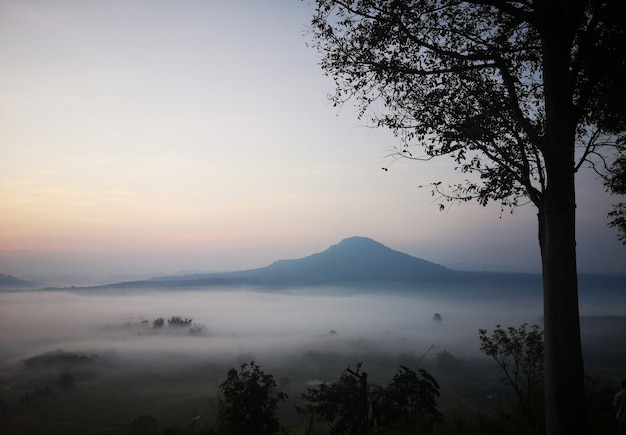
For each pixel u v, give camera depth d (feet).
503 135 33.50
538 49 30.83
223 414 67.67
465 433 38.88
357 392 62.23
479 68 31.12
